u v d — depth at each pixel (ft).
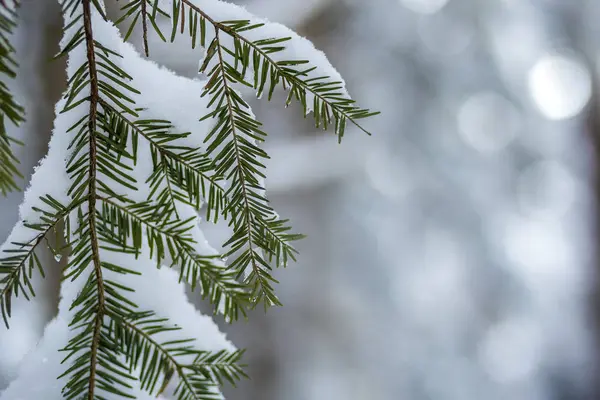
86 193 3.52
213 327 3.98
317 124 3.68
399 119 23.25
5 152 3.26
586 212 29.07
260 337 21.06
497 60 25.25
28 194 3.52
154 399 3.80
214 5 3.60
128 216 3.60
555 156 28.07
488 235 24.43
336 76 3.66
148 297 3.87
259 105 19.08
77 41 3.36
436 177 23.72
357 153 22.03
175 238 3.69
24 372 3.67
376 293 22.30
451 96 24.18
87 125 3.44
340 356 21.40
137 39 12.92
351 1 22.54
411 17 23.75
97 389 3.59
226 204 3.67
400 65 23.66
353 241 22.31
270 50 3.57
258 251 3.82
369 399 21.49
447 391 22.71
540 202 27.07
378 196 22.81
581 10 29.30
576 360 26.94
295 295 21.56
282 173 21.36
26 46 14.42
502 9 25.27
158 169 3.54
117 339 3.51
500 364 24.72
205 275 3.79
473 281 24.18
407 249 23.00
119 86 3.53
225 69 3.52
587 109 29.68
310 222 22.07
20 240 3.52
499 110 25.48
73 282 3.82
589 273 28.25
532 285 26.08
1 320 14.83
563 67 28.76
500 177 25.35
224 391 20.40
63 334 3.77
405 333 22.58
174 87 3.69
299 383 20.77
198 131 3.61
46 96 14.62
